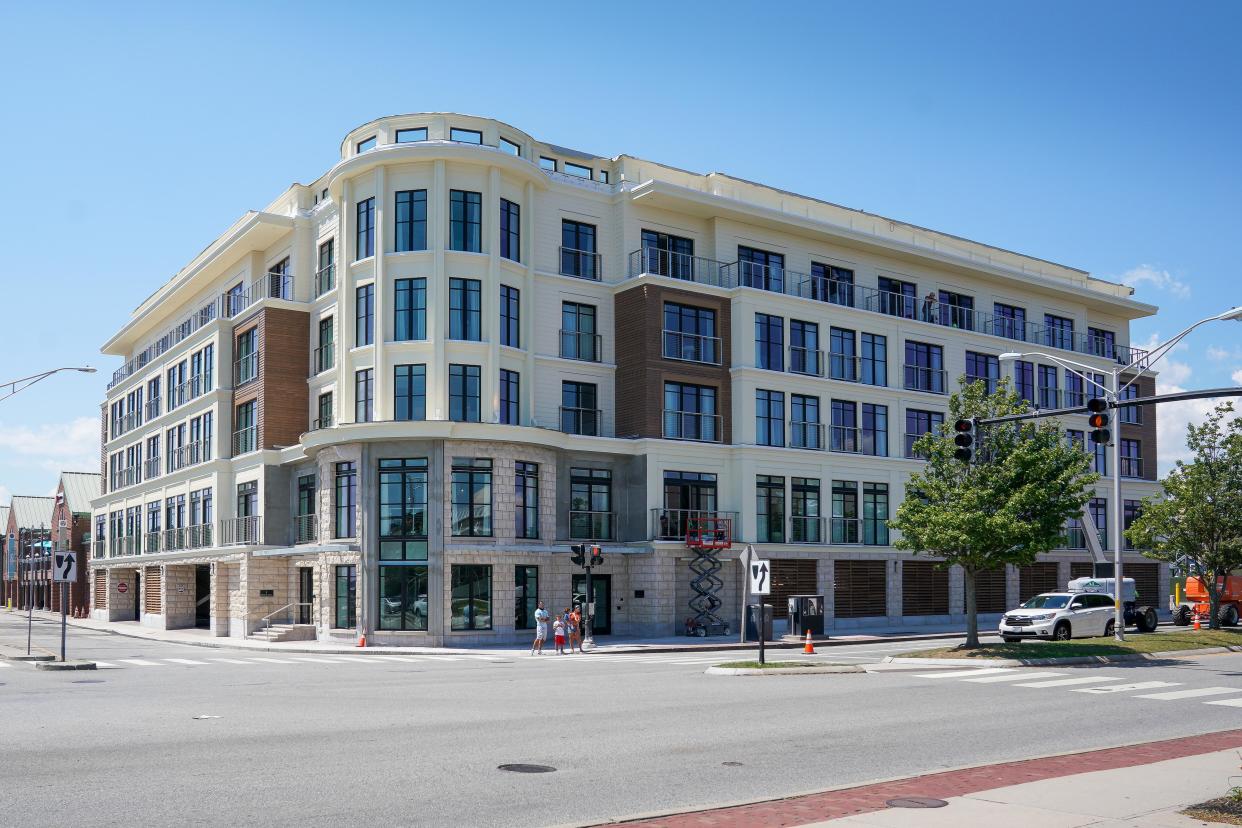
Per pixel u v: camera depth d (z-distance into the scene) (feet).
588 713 60.59
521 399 142.72
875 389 172.14
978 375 189.06
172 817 33.14
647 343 149.07
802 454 160.45
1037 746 49.49
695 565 147.95
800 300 163.84
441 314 135.95
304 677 87.10
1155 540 141.08
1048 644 104.83
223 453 166.91
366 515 133.18
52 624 218.59
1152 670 90.22
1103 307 215.31
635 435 149.59
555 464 142.72
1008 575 187.42
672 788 38.65
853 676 86.43
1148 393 221.66
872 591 167.84
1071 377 205.46
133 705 64.59
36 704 65.10
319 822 32.68
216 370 169.48
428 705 64.85
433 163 138.51
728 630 151.94
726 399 156.46
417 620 130.82
